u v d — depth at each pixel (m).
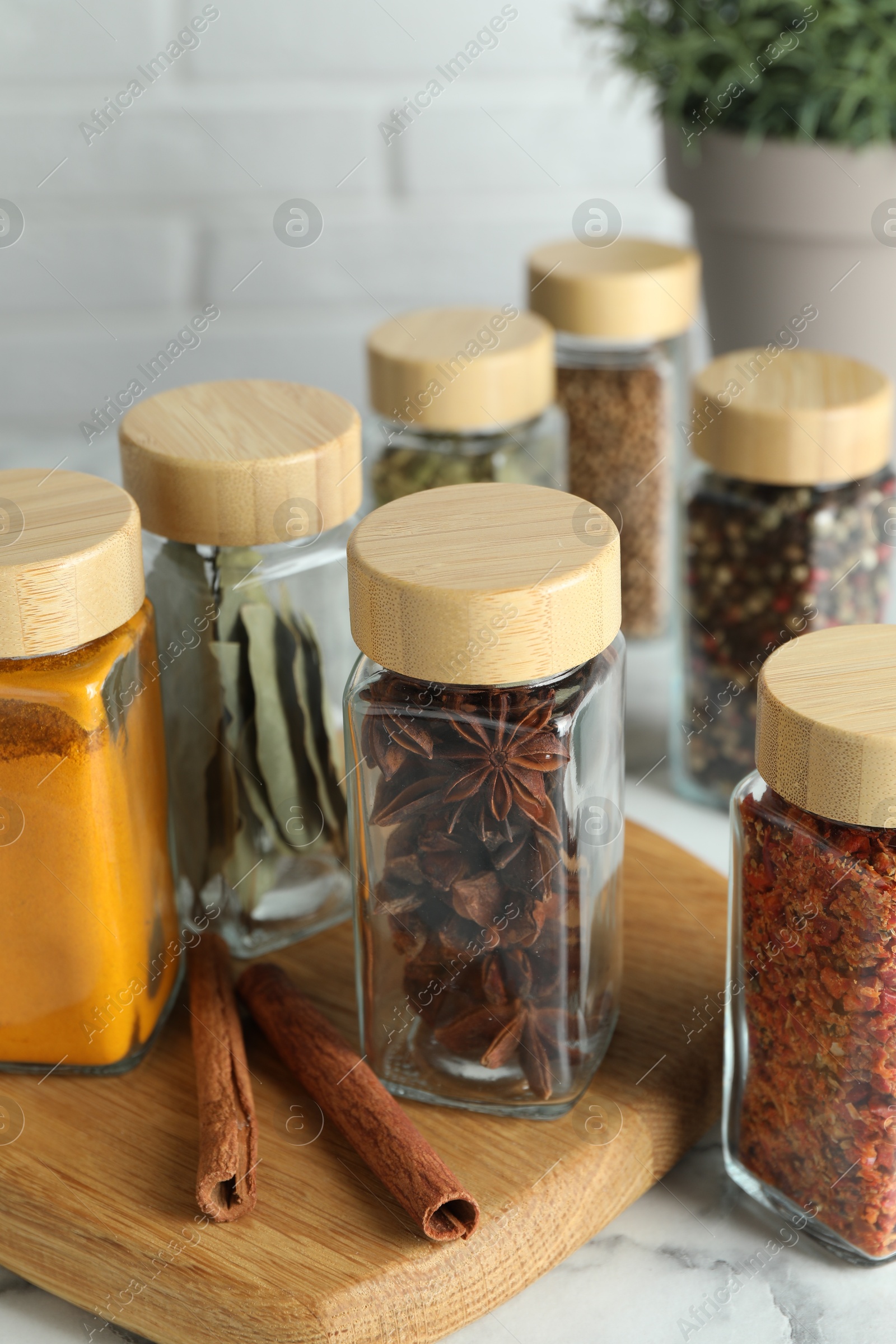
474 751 0.42
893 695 0.42
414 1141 0.43
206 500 0.46
